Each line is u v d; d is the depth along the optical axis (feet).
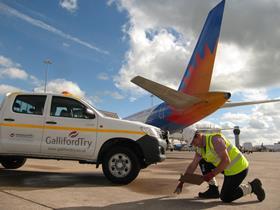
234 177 17.30
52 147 24.29
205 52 52.26
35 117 24.66
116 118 25.62
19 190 19.51
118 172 23.72
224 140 17.53
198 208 16.07
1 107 25.02
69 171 31.86
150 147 24.17
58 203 16.33
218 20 51.26
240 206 16.74
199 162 19.13
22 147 24.29
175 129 60.64
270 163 54.24
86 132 24.40
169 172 34.76
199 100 46.55
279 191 21.97
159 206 16.40
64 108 24.99
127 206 16.28
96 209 15.44
